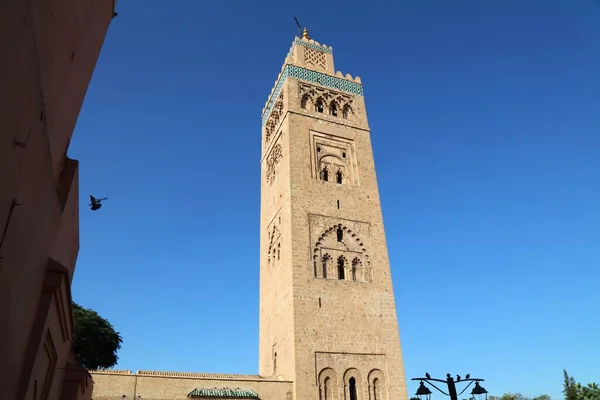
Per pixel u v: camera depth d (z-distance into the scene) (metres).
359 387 39.19
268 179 54.06
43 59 8.99
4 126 7.25
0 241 7.95
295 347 38.47
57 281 12.70
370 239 46.69
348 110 54.41
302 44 56.16
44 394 15.82
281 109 53.25
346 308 41.94
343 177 49.66
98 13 13.74
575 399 40.31
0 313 8.61
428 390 20.59
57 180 12.87
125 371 34.47
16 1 6.85
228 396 34.72
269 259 48.88
